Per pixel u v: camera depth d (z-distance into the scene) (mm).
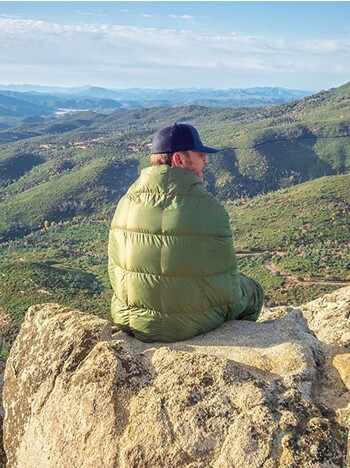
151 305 1726
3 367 2383
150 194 1729
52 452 1492
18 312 29094
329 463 1269
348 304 2254
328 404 1520
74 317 1854
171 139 1758
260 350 1706
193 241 1649
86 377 1558
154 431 1379
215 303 1741
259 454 1286
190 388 1474
